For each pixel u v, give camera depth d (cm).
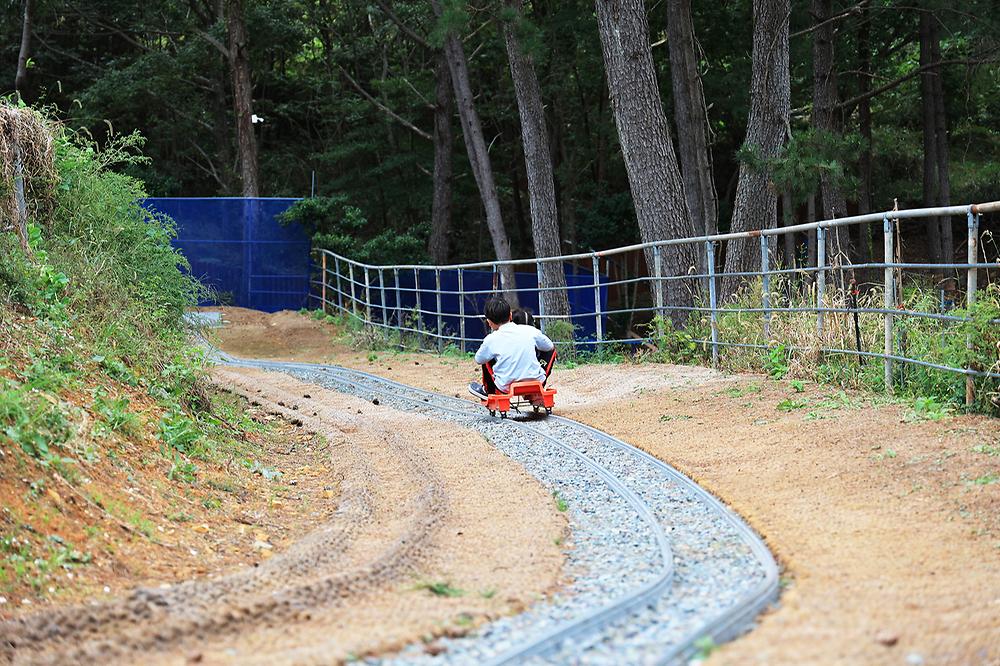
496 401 1136
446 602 503
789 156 1731
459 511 712
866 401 970
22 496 579
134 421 790
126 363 940
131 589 533
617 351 1822
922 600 471
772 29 1822
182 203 2888
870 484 700
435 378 1609
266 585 535
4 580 500
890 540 578
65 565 538
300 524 721
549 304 2212
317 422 1155
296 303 2938
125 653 429
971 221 863
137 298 1088
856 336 1066
